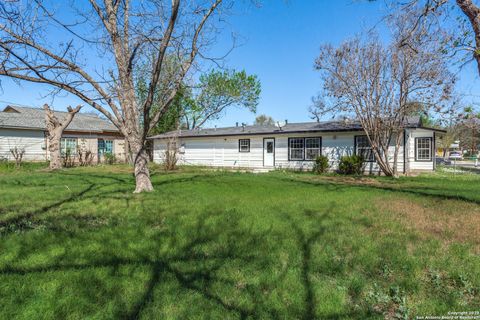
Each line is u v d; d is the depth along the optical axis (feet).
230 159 68.33
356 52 46.01
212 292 9.04
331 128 53.62
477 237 14.40
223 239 13.88
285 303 8.54
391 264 11.16
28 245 12.84
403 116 44.29
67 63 23.95
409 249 12.85
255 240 13.78
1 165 56.54
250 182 36.45
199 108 61.87
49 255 11.73
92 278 9.78
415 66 40.55
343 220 17.66
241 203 22.75
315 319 7.83
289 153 60.85
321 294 8.98
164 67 33.24
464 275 10.10
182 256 11.78
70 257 11.55
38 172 49.85
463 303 8.63
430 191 30.40
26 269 10.41
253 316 7.90
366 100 46.42
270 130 62.03
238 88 78.43
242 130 68.49
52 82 23.32
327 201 24.00
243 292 9.07
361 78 46.16
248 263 11.12
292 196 26.61
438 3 18.52
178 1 24.36
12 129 67.26
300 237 14.24
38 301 8.41
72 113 58.65
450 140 112.47
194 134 71.41
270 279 9.86
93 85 26.37
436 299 8.85
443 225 16.66
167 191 28.78
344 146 55.01
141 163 28.94
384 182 39.78
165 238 13.96
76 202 22.82
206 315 7.89
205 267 10.76
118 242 13.37
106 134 84.99
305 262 11.25
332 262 11.27
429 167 58.08
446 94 40.93
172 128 82.89
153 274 10.13
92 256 11.66
